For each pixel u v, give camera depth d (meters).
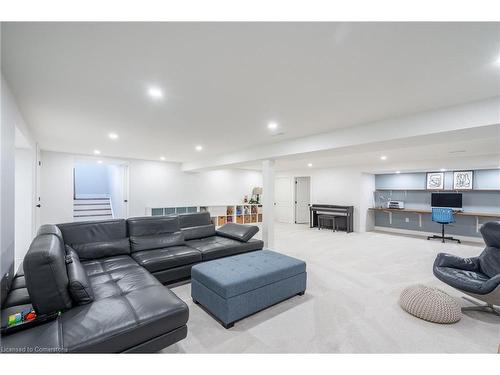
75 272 1.77
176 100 2.40
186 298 2.68
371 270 3.65
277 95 2.28
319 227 7.72
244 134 3.84
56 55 1.59
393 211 6.99
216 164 6.05
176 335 1.64
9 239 1.94
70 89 2.13
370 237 6.38
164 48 1.52
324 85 2.05
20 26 1.28
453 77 1.89
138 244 3.19
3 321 1.43
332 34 1.37
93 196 8.97
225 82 2.00
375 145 3.31
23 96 2.26
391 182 7.47
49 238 1.89
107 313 1.52
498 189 5.64
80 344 1.27
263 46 1.50
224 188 8.66
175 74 1.87
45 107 2.58
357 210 7.30
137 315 1.53
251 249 3.85
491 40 1.41
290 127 3.39
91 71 1.82
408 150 4.68
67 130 3.58
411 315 2.31
